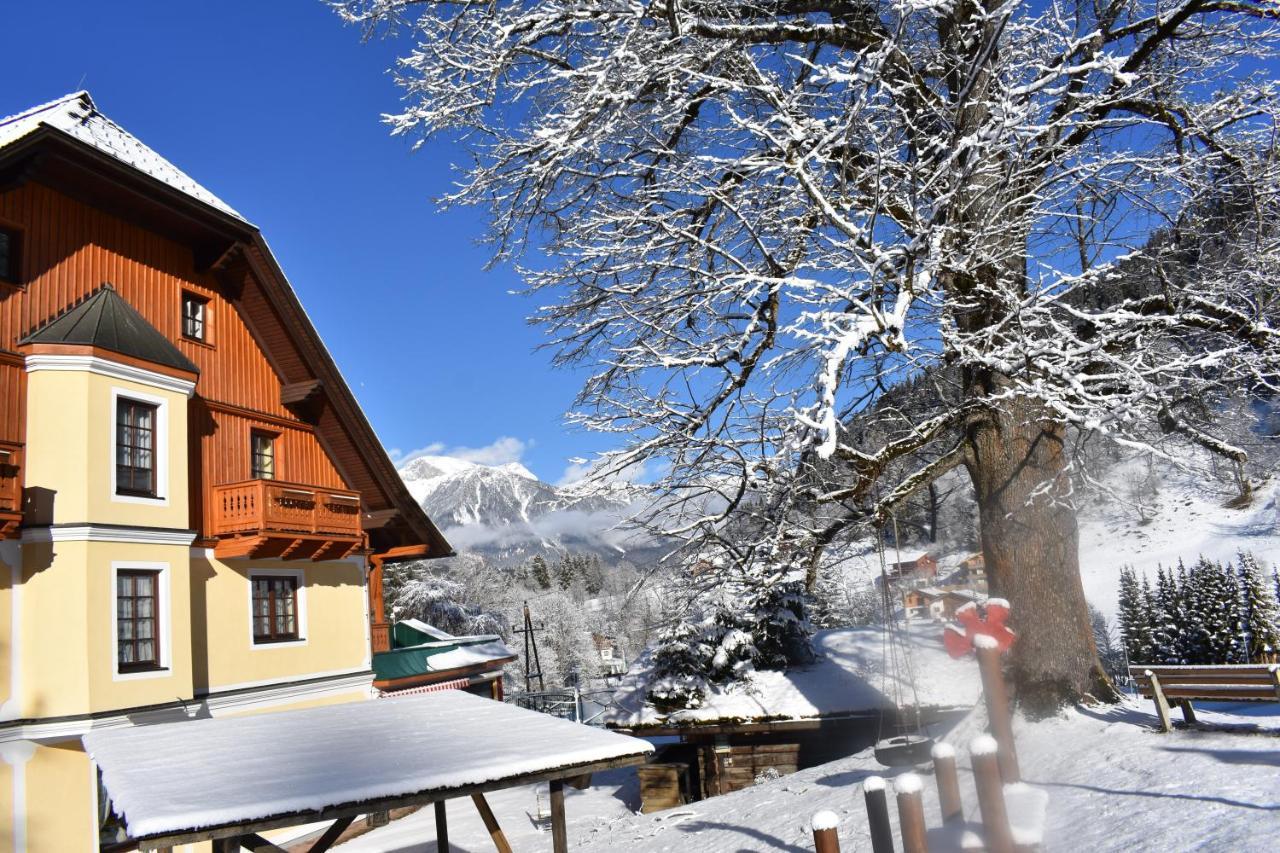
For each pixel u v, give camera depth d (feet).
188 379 54.08
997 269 30.89
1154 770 24.57
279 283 62.75
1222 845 17.49
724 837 34.04
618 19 33.63
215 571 57.57
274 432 65.36
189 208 56.24
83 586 45.75
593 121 33.83
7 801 43.21
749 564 38.11
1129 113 35.35
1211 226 37.14
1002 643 15.64
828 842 13.38
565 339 40.11
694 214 38.73
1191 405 34.60
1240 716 29.40
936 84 35.22
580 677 215.31
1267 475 33.27
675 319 35.17
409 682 83.46
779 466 31.83
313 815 23.04
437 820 39.52
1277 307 32.04
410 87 36.83
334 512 64.44
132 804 22.04
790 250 34.14
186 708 51.26
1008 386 33.86
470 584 239.91
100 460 47.73
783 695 62.34
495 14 36.60
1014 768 15.17
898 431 38.52
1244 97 34.19
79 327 48.44
